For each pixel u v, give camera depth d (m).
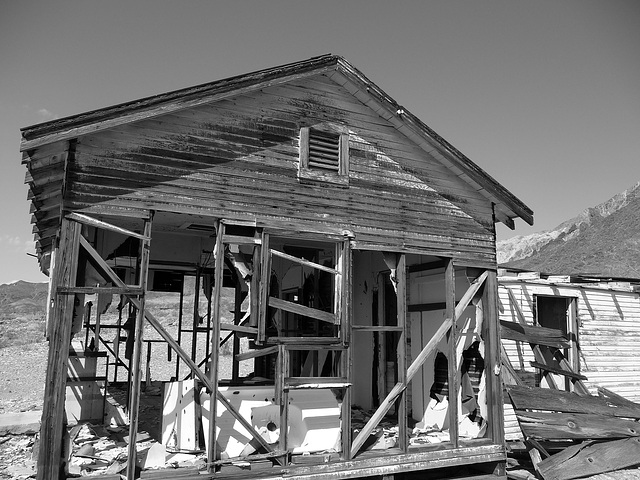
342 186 7.68
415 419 10.17
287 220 7.18
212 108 6.92
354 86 7.80
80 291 5.87
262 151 7.16
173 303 41.44
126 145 6.34
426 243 8.24
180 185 6.57
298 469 6.59
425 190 8.38
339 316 7.30
